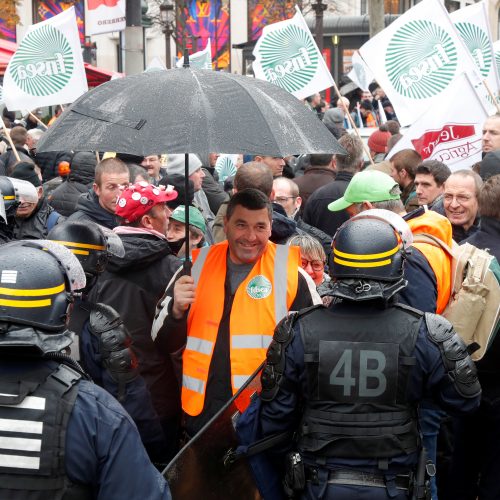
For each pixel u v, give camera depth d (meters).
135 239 4.56
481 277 4.54
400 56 8.62
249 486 3.94
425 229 4.69
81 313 3.93
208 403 4.25
